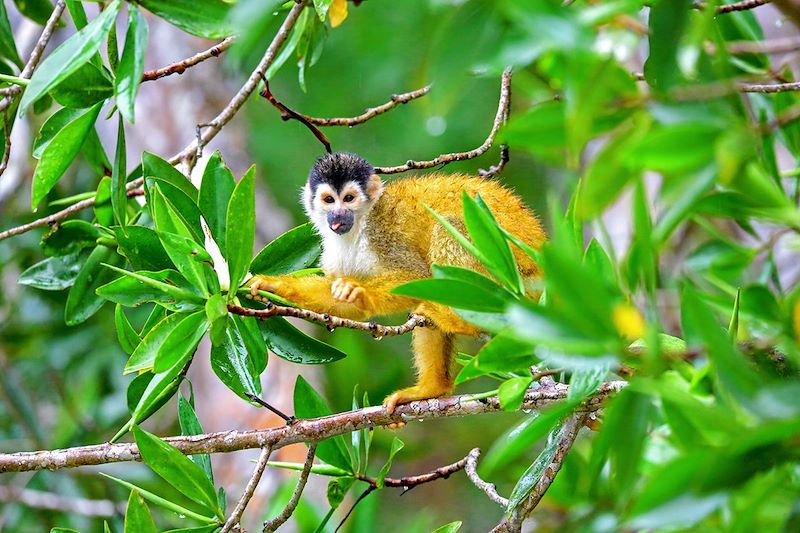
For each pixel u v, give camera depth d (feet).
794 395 16.33
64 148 34.12
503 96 39.75
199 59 36.55
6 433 57.41
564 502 32.63
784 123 19.02
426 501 68.44
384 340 67.15
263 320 34.65
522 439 21.75
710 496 17.52
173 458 31.24
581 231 28.71
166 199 31.09
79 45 28.86
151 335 30.78
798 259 50.83
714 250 44.21
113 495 54.24
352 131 68.90
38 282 39.91
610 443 20.84
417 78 23.98
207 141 38.88
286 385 63.05
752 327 34.40
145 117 69.26
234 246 30.66
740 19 39.42
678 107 18.22
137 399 35.29
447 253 41.88
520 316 19.03
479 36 19.92
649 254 21.13
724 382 18.17
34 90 28.27
